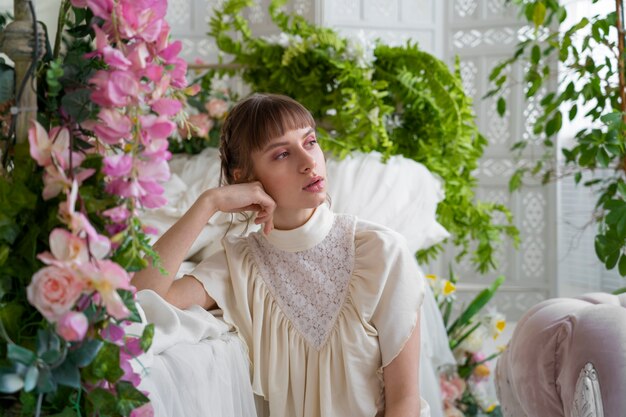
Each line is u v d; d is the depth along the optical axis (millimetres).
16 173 895
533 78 2770
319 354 1344
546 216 4129
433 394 2018
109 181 899
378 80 2723
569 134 4301
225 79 3547
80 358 818
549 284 4141
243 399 1307
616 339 1249
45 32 972
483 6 4094
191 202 2070
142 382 999
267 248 1408
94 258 811
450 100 2682
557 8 2637
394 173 2330
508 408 1602
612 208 2293
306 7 3514
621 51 2471
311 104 2600
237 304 1379
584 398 1228
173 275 1271
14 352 772
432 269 4223
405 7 3941
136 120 887
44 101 945
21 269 872
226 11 2854
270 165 1333
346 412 1336
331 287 1359
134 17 897
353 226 1404
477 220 2934
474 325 2730
